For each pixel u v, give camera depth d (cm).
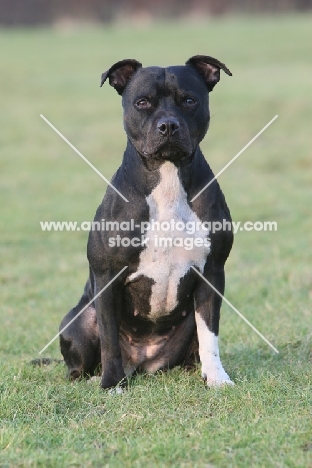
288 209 2236
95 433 792
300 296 1405
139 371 1038
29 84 4694
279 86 4119
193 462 715
